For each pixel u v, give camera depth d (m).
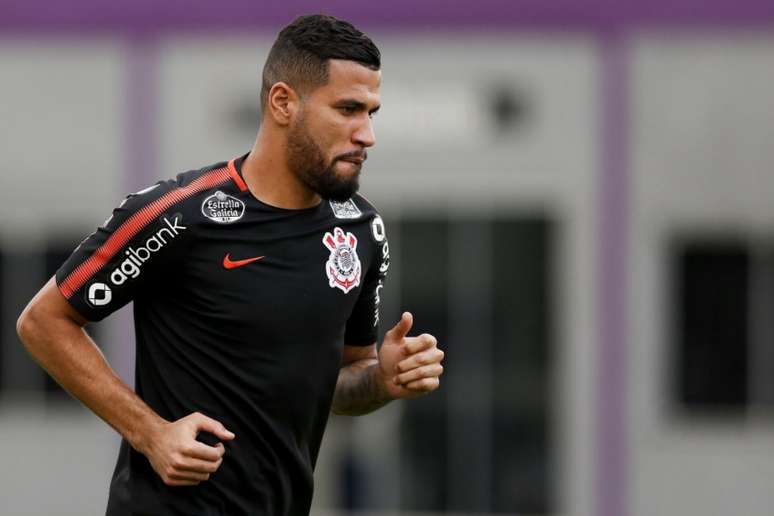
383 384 12.17
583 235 41.53
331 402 11.89
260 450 11.41
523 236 41.72
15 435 43.69
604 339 41.56
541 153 41.56
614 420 41.62
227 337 11.23
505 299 41.84
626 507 41.62
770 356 41.50
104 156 43.00
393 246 42.00
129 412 11.06
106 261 11.11
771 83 41.19
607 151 41.44
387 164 41.88
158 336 11.43
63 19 42.91
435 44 41.66
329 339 11.54
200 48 42.47
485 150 41.72
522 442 41.88
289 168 11.18
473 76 41.66
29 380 43.78
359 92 10.98
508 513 41.75
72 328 11.26
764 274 41.56
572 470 41.66
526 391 41.81
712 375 41.69
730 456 41.62
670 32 41.34
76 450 43.50
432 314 41.97
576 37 41.50
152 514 11.37
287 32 11.17
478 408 41.94
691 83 41.38
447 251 41.91
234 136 42.47
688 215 41.53
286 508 11.72
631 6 41.34
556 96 41.53
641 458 41.66
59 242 43.62
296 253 11.33
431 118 41.75
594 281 41.56
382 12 41.75
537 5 41.50
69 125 43.09
